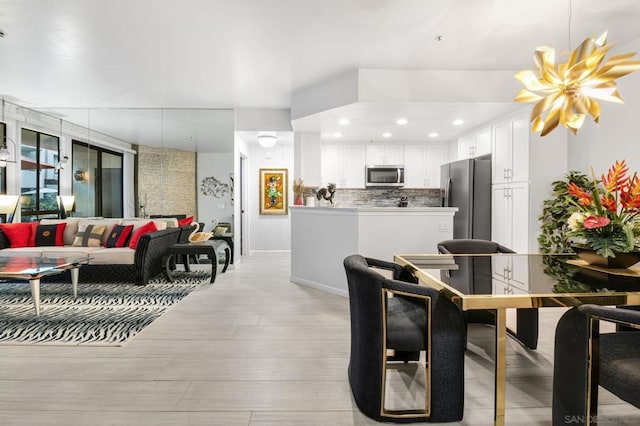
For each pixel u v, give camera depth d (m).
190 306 3.37
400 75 3.75
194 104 5.25
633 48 3.06
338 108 4.03
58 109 5.50
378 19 2.74
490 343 2.49
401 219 3.55
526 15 2.66
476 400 1.78
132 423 1.57
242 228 6.81
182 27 2.88
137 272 4.14
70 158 5.56
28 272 2.99
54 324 2.85
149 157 5.57
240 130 5.53
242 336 2.62
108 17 2.72
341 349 2.39
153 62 3.61
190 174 5.55
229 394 1.82
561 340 1.43
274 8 2.59
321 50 3.30
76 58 3.52
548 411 1.68
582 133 3.60
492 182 4.58
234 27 2.88
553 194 3.81
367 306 1.61
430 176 6.19
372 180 6.04
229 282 4.40
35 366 2.12
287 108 5.48
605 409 1.70
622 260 1.79
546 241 3.72
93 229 4.62
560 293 1.47
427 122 4.71
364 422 1.60
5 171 5.09
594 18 2.70
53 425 1.56
